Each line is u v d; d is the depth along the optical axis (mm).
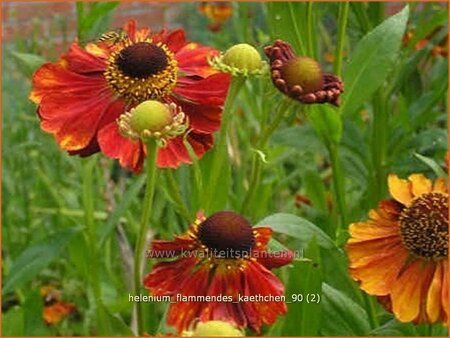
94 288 273
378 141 317
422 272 229
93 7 284
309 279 235
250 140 442
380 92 316
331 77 225
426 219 228
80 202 423
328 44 438
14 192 420
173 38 249
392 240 232
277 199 398
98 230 359
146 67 233
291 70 219
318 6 322
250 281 207
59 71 236
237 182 351
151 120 200
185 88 237
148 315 265
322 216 328
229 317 201
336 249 239
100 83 238
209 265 208
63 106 231
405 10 270
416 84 343
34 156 440
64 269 410
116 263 360
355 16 323
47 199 429
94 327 358
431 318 221
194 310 204
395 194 235
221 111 230
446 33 344
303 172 344
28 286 373
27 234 393
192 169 250
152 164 205
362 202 329
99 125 230
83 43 281
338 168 284
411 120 322
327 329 255
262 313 204
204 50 246
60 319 364
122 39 246
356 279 228
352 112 270
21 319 249
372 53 267
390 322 244
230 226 207
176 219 327
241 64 219
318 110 272
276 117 225
